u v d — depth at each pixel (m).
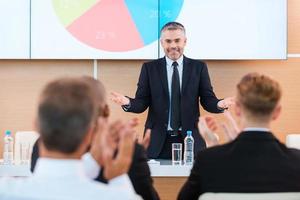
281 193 1.78
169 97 4.39
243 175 1.89
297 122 5.21
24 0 4.94
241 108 1.98
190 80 4.40
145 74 4.45
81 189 1.35
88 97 1.40
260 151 1.92
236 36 5.02
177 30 4.35
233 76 5.18
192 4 5.00
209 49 5.01
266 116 1.95
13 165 3.83
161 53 5.02
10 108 5.13
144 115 5.13
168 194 4.74
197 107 4.42
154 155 4.29
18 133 4.21
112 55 5.00
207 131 2.18
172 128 4.34
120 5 4.98
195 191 2.03
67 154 1.38
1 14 4.93
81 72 5.14
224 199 1.77
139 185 2.08
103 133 1.54
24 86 5.12
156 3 4.99
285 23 5.04
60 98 1.37
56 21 4.95
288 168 1.90
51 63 5.13
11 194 1.34
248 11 5.01
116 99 4.12
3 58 4.95
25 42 4.95
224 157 1.93
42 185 1.35
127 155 1.52
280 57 5.04
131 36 5.00
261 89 1.94
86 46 4.98
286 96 5.20
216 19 5.01
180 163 3.94
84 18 4.98
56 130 1.35
